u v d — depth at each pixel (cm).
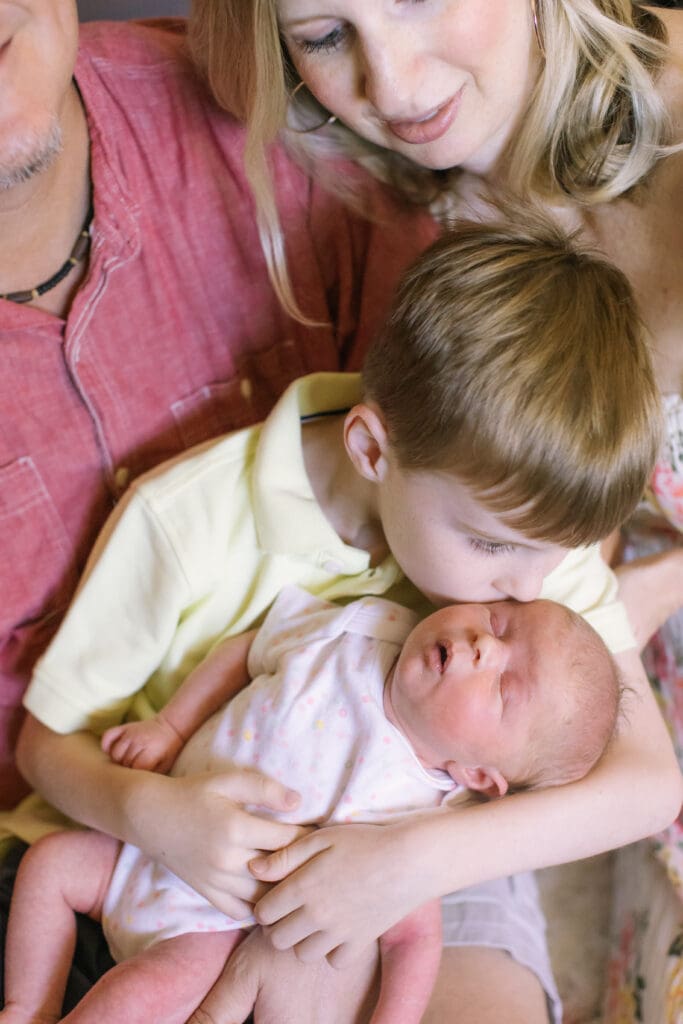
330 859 102
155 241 126
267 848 105
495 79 114
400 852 102
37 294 120
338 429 122
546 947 133
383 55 109
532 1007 114
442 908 120
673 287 123
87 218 122
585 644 110
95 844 116
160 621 121
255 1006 108
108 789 112
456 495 102
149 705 127
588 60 115
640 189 121
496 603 113
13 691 130
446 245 108
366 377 112
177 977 105
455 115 116
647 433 102
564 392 97
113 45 127
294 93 128
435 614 111
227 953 109
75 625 121
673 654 138
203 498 119
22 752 125
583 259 106
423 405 102
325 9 107
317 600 119
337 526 122
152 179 126
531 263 104
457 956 117
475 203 138
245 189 133
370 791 107
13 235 114
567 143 121
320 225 142
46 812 131
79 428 124
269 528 117
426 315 104
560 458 97
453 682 106
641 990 125
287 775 109
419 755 110
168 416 131
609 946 135
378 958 110
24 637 128
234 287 135
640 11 123
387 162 139
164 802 108
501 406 97
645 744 117
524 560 107
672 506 129
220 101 128
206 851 104
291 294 137
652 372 104
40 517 124
